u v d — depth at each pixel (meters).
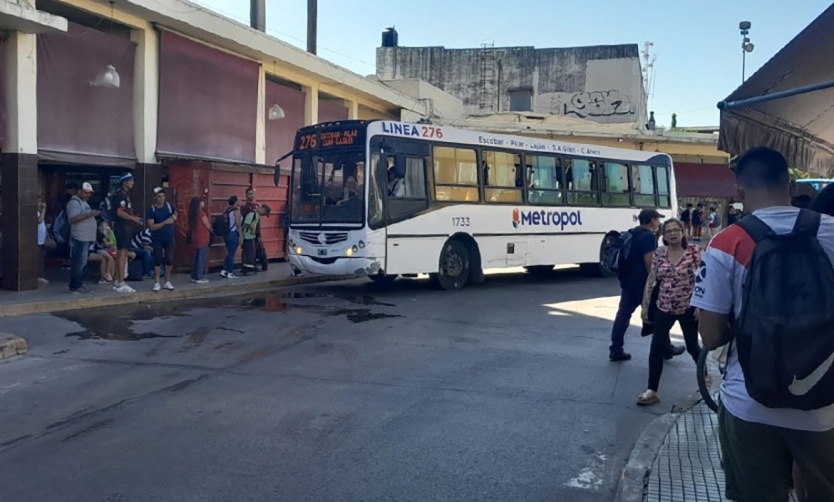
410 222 14.01
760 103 5.63
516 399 6.96
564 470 5.19
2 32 12.41
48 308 11.54
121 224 12.85
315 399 6.86
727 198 35.53
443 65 44.16
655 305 6.87
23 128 12.62
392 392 7.13
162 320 10.93
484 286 16.16
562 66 42.75
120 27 15.60
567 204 17.47
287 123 21.28
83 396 6.91
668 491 4.64
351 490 4.77
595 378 7.81
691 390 7.36
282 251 19.30
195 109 17.16
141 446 5.57
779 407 2.77
